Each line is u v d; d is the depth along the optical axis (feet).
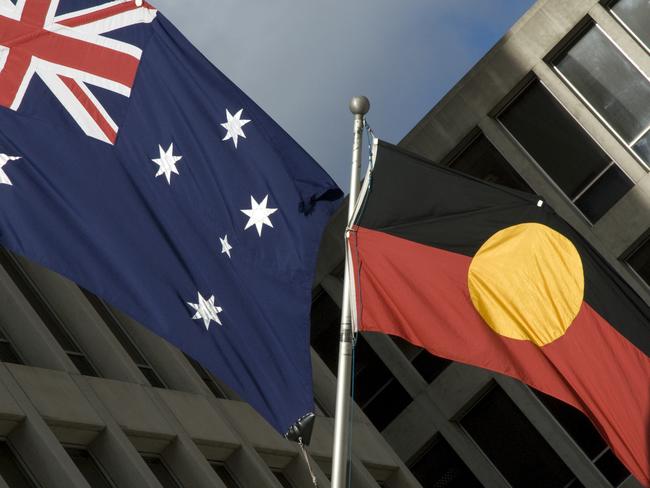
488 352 36.45
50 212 36.37
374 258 36.96
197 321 35.04
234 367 34.22
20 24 39.19
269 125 37.01
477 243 37.76
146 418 67.00
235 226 36.09
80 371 68.80
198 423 72.13
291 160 36.50
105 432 62.39
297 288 35.04
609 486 105.40
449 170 38.83
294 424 33.14
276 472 80.79
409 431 115.24
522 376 36.73
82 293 73.46
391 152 38.47
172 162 37.17
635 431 36.37
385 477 96.22
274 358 34.12
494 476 111.04
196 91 37.83
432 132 115.03
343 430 33.45
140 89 38.32
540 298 37.63
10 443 57.11
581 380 36.78
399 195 37.86
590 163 108.68
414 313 36.45
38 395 59.47
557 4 109.81
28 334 64.39
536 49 110.63
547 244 37.86
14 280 70.54
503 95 111.75
